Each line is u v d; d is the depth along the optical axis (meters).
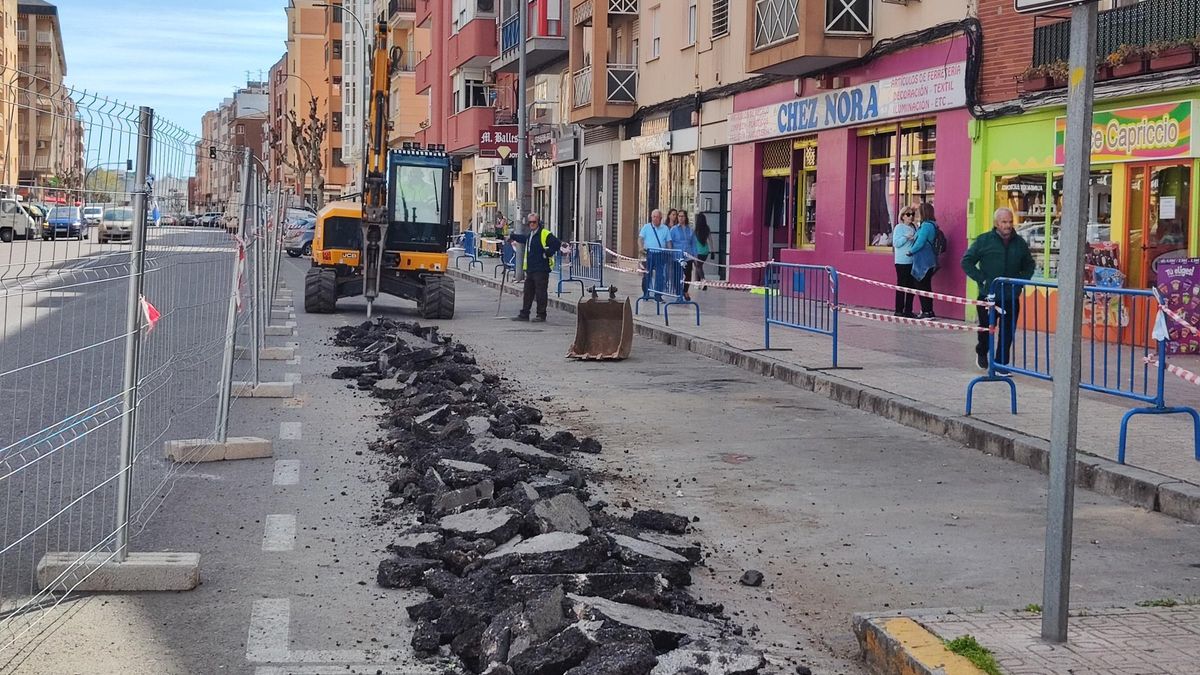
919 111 22.09
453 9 62.78
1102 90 17.39
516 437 10.07
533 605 5.22
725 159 32.56
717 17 31.47
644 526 7.60
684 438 11.08
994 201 20.30
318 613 5.88
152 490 8.09
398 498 8.20
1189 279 15.30
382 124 24.80
